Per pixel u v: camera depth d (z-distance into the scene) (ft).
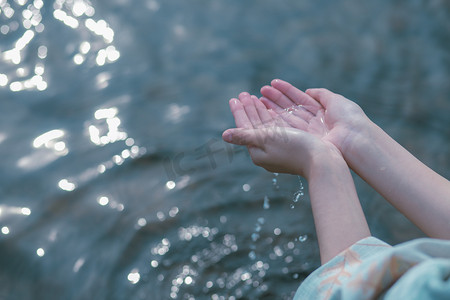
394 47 7.99
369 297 2.90
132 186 6.20
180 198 6.09
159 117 6.99
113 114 7.04
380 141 3.88
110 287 5.49
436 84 7.38
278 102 4.37
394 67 7.68
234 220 5.95
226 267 5.66
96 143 6.67
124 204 6.04
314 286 3.15
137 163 6.43
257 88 7.34
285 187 6.20
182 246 5.77
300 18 8.57
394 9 8.68
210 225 5.91
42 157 6.50
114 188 6.17
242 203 6.06
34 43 8.07
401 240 5.68
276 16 8.60
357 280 2.92
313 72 7.61
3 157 6.49
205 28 8.36
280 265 5.65
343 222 3.40
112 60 7.84
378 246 3.16
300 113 4.24
